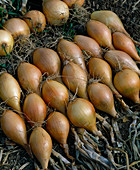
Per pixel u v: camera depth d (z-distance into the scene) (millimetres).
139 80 793
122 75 785
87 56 832
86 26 894
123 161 738
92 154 718
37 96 742
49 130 728
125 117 786
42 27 872
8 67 823
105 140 738
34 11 861
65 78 778
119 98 789
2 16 876
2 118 722
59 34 889
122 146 751
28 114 730
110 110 767
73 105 733
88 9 950
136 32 919
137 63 850
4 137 751
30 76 766
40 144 695
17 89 759
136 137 760
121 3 952
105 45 851
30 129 728
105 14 886
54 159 733
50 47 858
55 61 793
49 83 755
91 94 763
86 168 730
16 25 824
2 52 808
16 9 913
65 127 725
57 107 753
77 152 727
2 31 797
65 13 876
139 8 950
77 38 838
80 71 780
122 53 820
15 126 714
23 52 845
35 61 800
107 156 735
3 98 753
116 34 855
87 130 750
